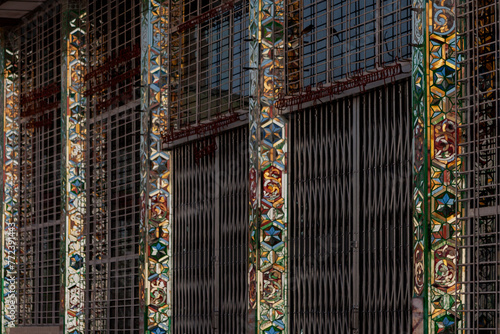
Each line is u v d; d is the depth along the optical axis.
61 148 23.28
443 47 12.79
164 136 19.34
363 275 14.66
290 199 16.16
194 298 18.69
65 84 23.23
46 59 24.98
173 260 19.45
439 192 12.68
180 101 19.42
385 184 14.43
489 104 12.32
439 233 12.62
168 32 19.69
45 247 24.48
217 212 18.17
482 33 12.45
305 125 15.98
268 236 16.27
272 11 16.59
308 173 15.85
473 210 11.95
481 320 12.05
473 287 11.73
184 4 19.48
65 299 22.58
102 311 21.67
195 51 19.12
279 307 16.02
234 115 17.56
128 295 20.73
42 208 24.62
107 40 22.31
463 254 12.27
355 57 15.20
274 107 16.39
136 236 20.55
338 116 15.32
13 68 26.30
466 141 12.44
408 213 13.88
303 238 15.84
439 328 12.48
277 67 16.47
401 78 14.09
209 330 18.11
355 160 14.98
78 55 23.33
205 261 18.44
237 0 17.97
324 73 15.67
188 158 19.19
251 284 16.48
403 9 14.32
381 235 14.37
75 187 22.92
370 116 14.77
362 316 14.59
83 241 22.73
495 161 11.81
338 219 15.17
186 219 19.14
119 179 21.47
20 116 25.89
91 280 22.33
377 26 14.55
